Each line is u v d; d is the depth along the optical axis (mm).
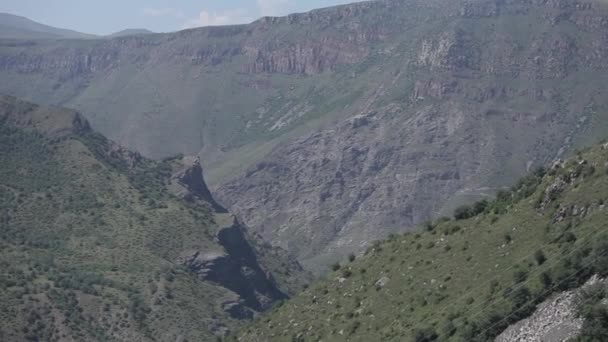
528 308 103375
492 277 118125
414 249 143625
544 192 124938
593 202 113625
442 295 124438
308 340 140250
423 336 115688
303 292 163875
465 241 133750
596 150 123688
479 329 107250
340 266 163500
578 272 100250
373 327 130500
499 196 143500
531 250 116688
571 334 94312
